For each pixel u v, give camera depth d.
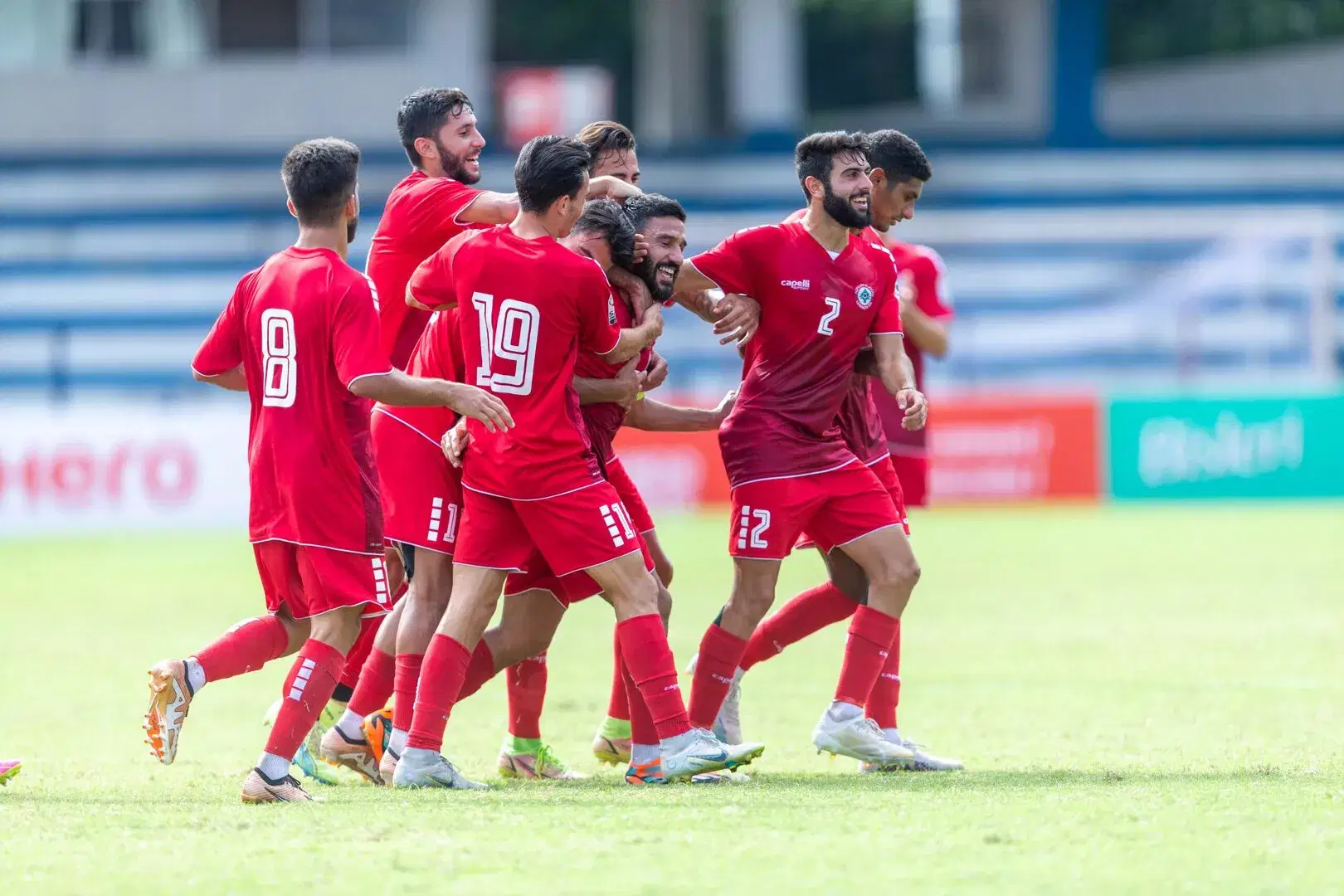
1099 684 28.20
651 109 102.25
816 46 123.06
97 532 62.19
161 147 91.88
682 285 20.25
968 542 55.66
